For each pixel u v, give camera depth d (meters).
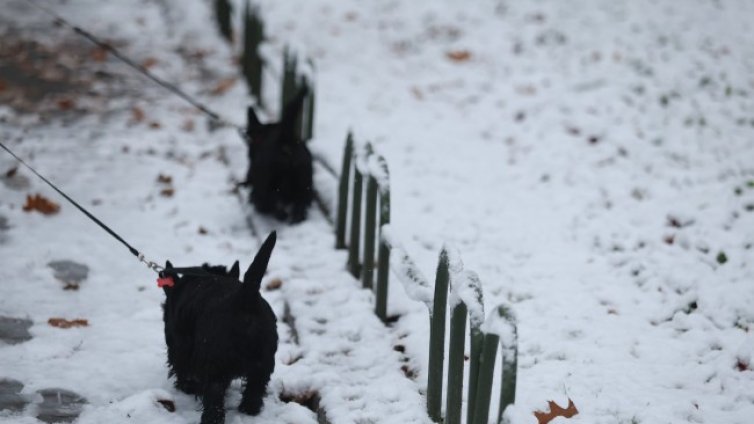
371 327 8.20
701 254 9.27
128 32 18.17
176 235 10.12
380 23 19.39
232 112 14.33
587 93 14.77
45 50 16.52
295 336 8.07
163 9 20.05
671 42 17.06
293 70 13.18
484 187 11.66
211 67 16.45
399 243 7.78
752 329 7.88
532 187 11.56
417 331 8.05
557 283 8.96
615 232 10.02
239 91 15.34
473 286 6.06
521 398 6.89
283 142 10.27
